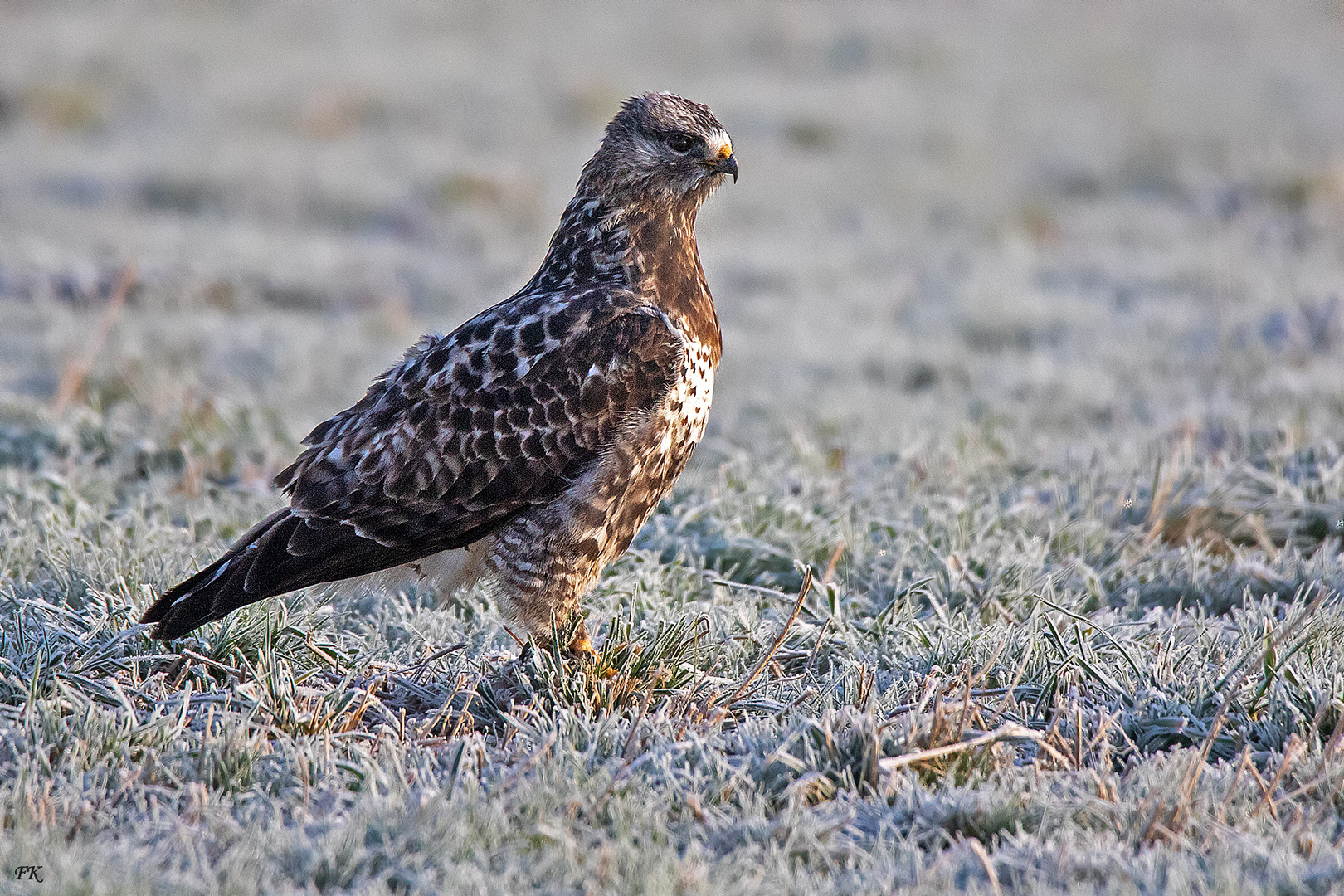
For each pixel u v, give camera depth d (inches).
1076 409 645.9
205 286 889.5
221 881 237.3
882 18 2059.5
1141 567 425.1
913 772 278.7
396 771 279.4
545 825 253.6
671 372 348.2
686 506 469.4
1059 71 1784.0
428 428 334.3
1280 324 760.3
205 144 1317.7
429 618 371.9
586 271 366.0
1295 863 241.1
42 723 289.7
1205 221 1129.4
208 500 477.7
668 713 313.3
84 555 381.7
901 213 1191.6
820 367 743.1
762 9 2108.8
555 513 341.1
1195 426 570.3
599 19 2091.5
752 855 251.9
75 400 624.4
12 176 1186.0
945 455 531.8
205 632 343.9
